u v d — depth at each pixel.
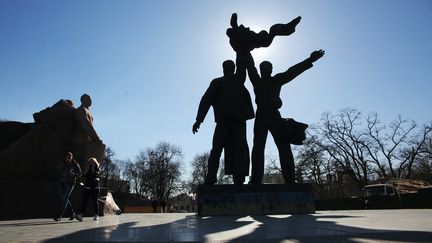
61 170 12.03
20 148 15.73
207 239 4.83
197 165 76.88
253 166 12.35
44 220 12.41
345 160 53.88
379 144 53.25
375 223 6.86
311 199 11.91
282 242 4.35
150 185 72.00
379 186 31.20
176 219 10.95
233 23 12.88
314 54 12.65
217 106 12.32
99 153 16.53
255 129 12.63
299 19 13.29
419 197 25.55
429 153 53.72
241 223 7.82
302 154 55.41
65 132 16.12
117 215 16.22
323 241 4.33
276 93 12.90
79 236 5.66
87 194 12.17
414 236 4.56
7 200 14.70
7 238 5.48
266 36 12.88
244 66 12.70
